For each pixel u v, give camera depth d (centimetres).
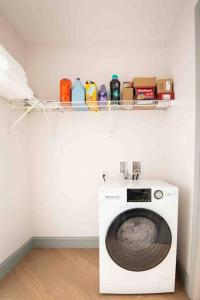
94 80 227
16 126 204
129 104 201
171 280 157
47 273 184
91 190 231
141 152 228
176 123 193
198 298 148
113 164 229
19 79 159
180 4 171
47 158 231
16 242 202
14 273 184
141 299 153
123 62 226
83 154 230
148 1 166
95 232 233
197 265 147
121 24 195
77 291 161
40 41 224
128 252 158
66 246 233
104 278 158
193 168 155
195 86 150
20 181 211
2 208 180
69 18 186
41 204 234
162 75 224
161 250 156
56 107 203
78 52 227
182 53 177
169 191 156
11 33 197
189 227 162
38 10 175
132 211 154
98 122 228
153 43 225
